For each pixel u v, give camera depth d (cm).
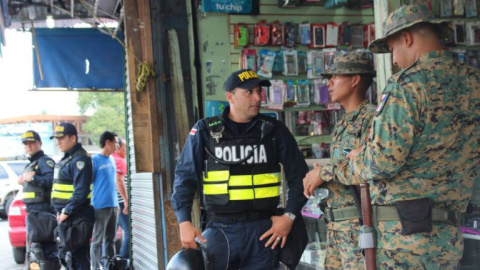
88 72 852
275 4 602
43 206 693
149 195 610
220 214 352
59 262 702
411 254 254
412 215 252
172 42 599
